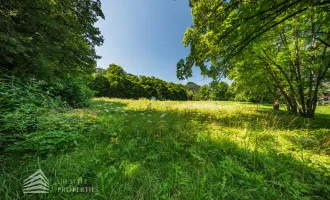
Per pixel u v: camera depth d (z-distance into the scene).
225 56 5.36
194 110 7.43
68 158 1.91
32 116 2.77
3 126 2.17
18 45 3.76
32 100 3.23
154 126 3.67
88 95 7.81
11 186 1.39
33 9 4.37
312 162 2.16
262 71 8.90
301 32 6.77
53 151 2.15
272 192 1.51
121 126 3.59
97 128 3.26
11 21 3.98
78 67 7.39
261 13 3.86
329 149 2.69
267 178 1.82
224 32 4.61
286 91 9.41
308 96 7.68
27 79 3.99
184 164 1.98
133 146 2.50
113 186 1.51
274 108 12.09
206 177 1.68
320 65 6.85
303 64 7.84
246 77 9.86
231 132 3.68
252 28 4.31
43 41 4.83
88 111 5.09
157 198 1.38
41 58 4.57
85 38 9.02
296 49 7.42
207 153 2.36
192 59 5.71
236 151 2.43
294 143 3.01
